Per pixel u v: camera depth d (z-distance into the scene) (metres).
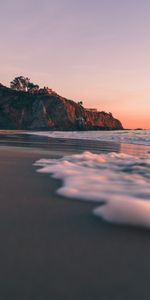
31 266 2.22
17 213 3.55
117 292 1.91
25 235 2.85
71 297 1.85
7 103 114.38
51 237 2.81
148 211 3.21
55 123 111.25
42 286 1.96
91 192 4.59
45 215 3.48
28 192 4.66
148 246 2.63
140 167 7.45
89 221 3.28
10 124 108.56
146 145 20.14
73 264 2.27
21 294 1.87
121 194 4.46
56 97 116.94
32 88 126.81
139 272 2.18
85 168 7.22
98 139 28.12
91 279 2.06
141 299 1.85
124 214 3.24
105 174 6.27
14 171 6.89
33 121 110.44
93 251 2.51
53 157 10.34
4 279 2.04
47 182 5.50
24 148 14.73
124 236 2.85
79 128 113.38
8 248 2.54
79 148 15.97
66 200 4.17
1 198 4.28
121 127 136.75
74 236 2.84
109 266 2.26
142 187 4.95
